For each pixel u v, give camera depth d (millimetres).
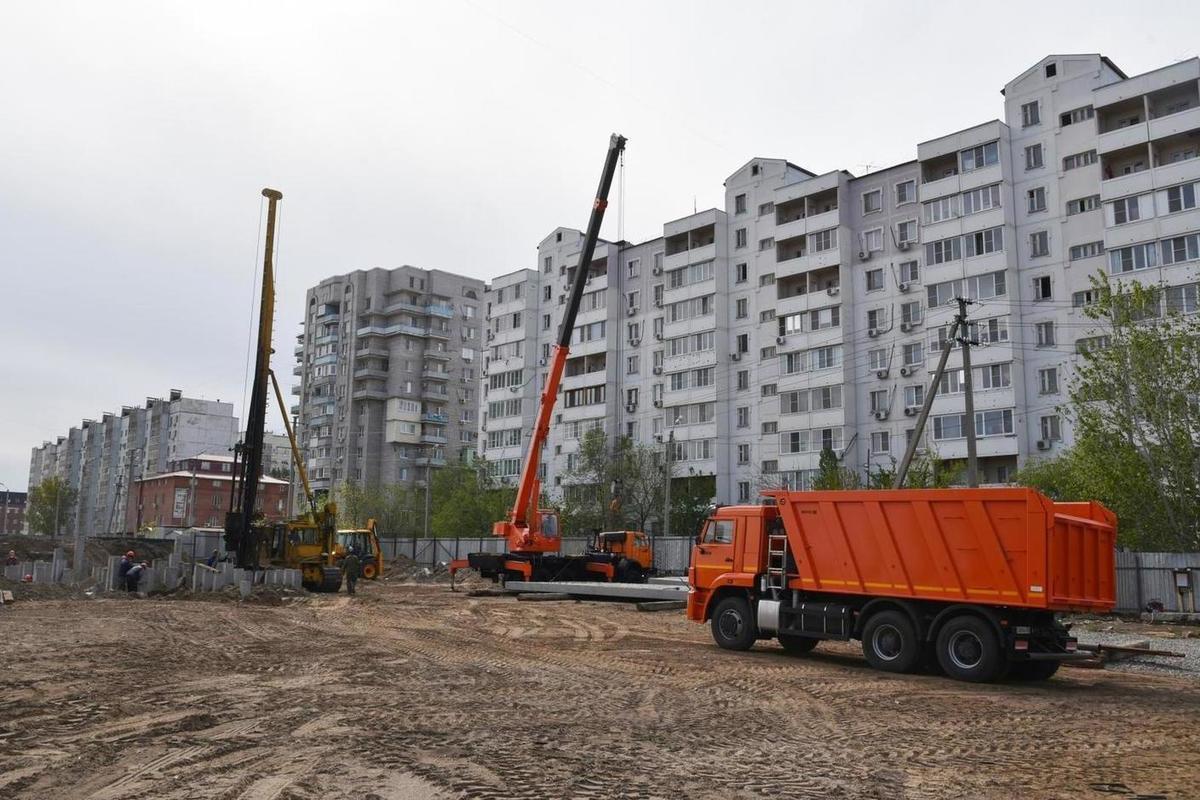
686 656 17234
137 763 7938
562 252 79938
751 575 18000
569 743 9117
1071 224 48312
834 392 56344
